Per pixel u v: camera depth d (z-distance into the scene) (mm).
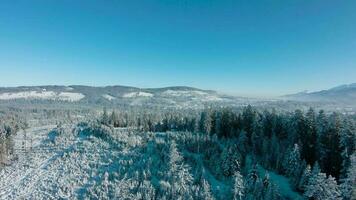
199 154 89500
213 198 67562
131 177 79625
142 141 100812
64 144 117062
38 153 113750
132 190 74688
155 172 80812
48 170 97250
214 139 94375
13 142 127000
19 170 102062
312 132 85188
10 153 117812
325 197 61375
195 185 73062
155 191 72625
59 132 132375
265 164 83000
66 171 93375
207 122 106562
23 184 91188
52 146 118188
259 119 98812
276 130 98188
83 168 92375
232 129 102625
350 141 73312
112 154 96562
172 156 81875
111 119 145875
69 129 133500
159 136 106250
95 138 115500
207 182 72500
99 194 76188
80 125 142500
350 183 62094
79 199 77125
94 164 93438
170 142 93688
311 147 83250
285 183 75188
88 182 84375
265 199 65875
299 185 70625
